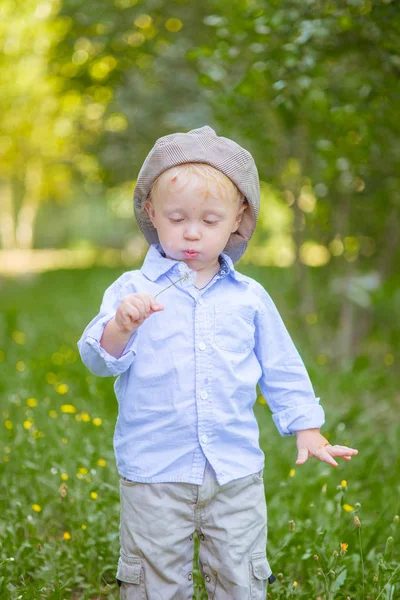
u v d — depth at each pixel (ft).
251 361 7.27
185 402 6.82
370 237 22.56
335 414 15.15
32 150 67.15
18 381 17.72
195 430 6.82
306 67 12.63
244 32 15.05
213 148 6.89
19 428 12.59
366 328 22.11
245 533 6.98
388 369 20.71
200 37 21.79
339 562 8.21
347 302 20.97
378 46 12.59
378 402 17.49
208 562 7.08
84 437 12.69
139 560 6.91
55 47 22.80
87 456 11.61
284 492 10.93
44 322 29.99
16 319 29.17
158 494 6.84
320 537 8.91
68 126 35.12
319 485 11.34
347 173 17.93
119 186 29.60
